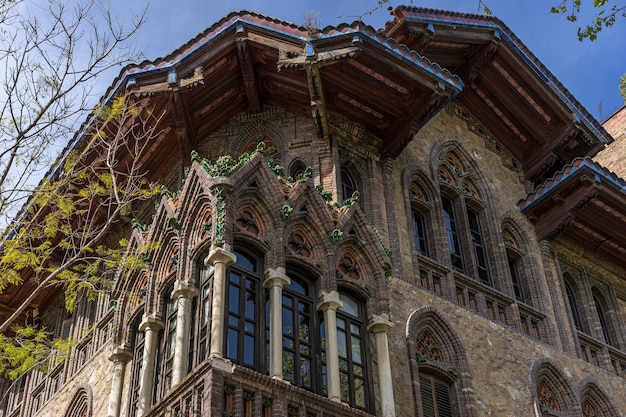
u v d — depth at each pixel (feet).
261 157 60.90
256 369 51.93
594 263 90.53
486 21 83.76
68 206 56.70
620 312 88.94
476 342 68.95
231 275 54.85
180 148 74.69
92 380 70.13
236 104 76.69
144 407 54.90
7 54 52.29
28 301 52.54
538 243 85.25
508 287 77.25
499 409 65.92
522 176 90.74
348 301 60.80
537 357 73.26
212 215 57.06
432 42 81.15
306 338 56.24
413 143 80.74
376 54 68.44
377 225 69.87
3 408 89.61
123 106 61.41
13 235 56.44
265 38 70.79
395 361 61.77
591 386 75.92
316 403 51.70
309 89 69.46
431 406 62.69
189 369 52.75
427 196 78.64
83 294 80.64
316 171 70.74
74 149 69.87
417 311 66.28
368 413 54.80
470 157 85.87
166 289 59.88
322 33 68.39
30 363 52.80
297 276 58.90
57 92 52.70
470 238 78.64
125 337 62.49
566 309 81.35
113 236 82.38
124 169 77.25
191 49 70.95
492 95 88.43
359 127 75.00
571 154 90.12
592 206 83.82
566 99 87.40
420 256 71.51
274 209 59.36
